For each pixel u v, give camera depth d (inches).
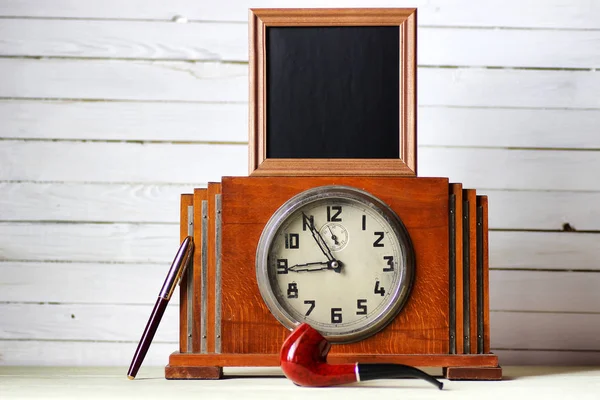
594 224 53.6
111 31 53.6
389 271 46.3
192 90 53.6
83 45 53.6
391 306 46.0
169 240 53.4
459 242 46.7
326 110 47.1
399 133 47.0
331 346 46.3
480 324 46.8
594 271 53.4
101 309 53.2
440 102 53.6
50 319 53.1
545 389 44.8
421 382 46.3
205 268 46.9
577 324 53.4
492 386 45.3
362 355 46.1
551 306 53.4
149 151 53.6
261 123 47.0
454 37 53.7
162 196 53.5
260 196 46.5
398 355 46.1
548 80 53.7
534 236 53.6
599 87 53.7
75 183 53.4
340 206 46.4
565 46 53.7
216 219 46.8
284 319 46.1
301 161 46.8
